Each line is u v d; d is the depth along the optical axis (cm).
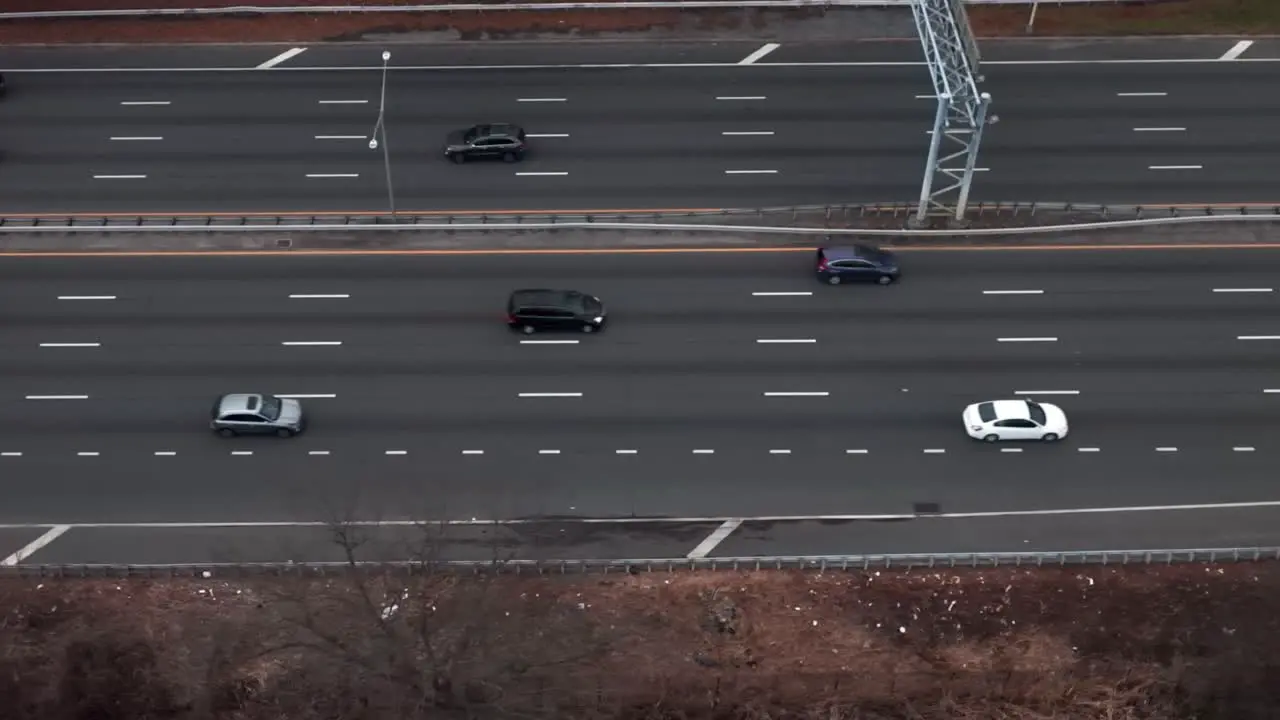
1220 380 6419
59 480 5981
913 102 7881
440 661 4956
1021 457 6119
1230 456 6109
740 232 7100
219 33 8288
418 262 6956
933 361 6500
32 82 7950
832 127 7719
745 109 7831
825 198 7294
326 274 6888
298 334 6594
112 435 6162
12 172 7381
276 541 5750
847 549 5781
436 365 6469
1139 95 7925
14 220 7075
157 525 5816
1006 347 6562
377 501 5903
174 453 6103
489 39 8288
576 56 8175
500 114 7788
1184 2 8450
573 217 7119
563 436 6178
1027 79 8025
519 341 6581
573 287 6825
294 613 5438
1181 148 7588
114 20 8325
